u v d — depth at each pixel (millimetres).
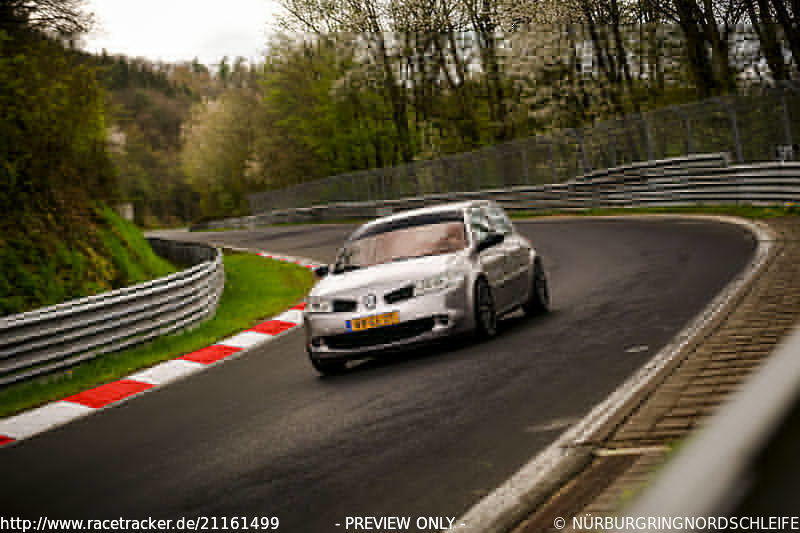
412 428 4887
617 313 8086
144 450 5672
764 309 6473
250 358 9820
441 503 3465
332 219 48656
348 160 64250
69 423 7371
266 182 70062
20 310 14945
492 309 7906
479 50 42750
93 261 18531
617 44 34812
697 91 29734
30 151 18141
